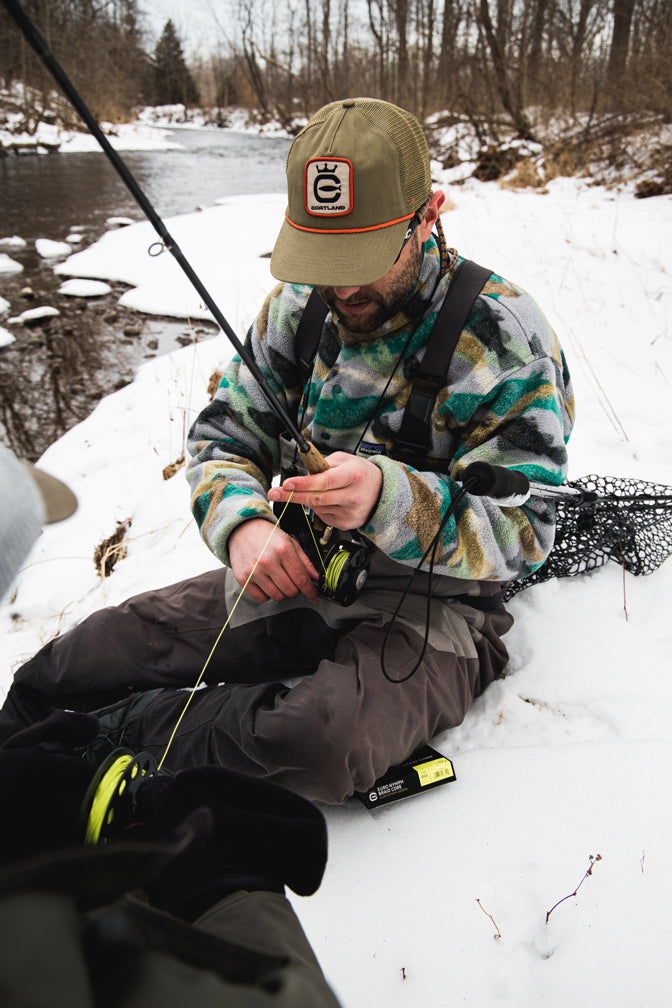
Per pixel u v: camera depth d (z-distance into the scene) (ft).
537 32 48.32
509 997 4.76
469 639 6.49
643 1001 4.67
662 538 8.15
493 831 5.78
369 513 5.74
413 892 5.41
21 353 18.89
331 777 5.56
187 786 3.11
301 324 6.76
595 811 5.85
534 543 6.27
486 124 49.19
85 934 2.25
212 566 9.61
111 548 10.55
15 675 6.73
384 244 5.51
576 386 13.35
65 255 27.84
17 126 60.90
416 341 6.17
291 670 6.89
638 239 22.29
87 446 13.94
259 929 2.73
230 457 7.06
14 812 2.95
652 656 7.22
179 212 34.45
